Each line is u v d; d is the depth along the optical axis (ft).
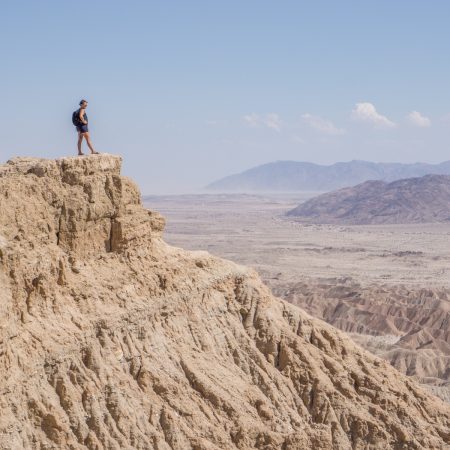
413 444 193.67
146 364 177.78
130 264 187.73
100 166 183.01
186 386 181.88
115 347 173.17
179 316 194.90
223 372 193.06
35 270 160.35
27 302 158.30
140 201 196.65
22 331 154.10
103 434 158.30
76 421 156.56
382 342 489.67
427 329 524.93
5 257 149.79
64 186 175.52
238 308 211.41
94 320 170.81
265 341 207.00
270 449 181.06
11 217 157.89
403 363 436.76
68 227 174.29
